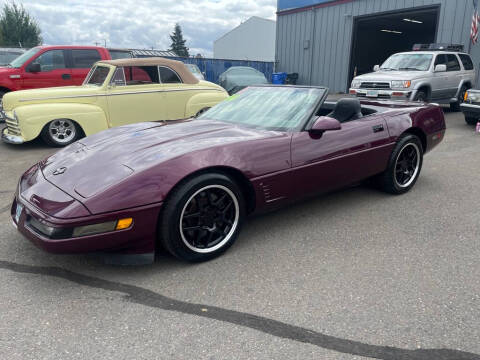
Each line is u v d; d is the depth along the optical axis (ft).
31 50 30.58
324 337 6.81
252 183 9.68
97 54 31.83
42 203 8.16
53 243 7.66
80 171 8.89
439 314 7.41
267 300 7.91
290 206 13.12
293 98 12.17
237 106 12.89
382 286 8.38
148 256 8.69
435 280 8.61
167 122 12.60
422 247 10.20
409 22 74.18
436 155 20.72
